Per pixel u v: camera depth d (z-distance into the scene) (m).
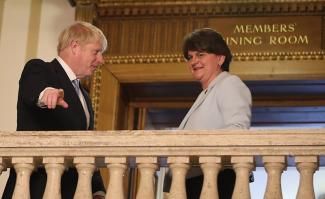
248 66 7.63
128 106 8.15
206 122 4.66
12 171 4.45
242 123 4.55
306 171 4.01
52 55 8.10
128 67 7.82
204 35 4.98
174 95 8.08
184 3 7.85
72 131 4.25
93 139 4.20
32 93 4.43
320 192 8.08
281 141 4.04
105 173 6.96
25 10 8.27
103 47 5.05
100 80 7.81
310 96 7.88
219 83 4.75
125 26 7.93
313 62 7.55
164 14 7.89
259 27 7.73
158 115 8.30
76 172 4.52
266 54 7.63
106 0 7.93
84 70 4.95
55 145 4.22
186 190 4.53
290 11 7.71
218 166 4.10
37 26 8.21
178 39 7.82
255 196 7.84
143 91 8.05
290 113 8.03
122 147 4.17
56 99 4.34
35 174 4.38
